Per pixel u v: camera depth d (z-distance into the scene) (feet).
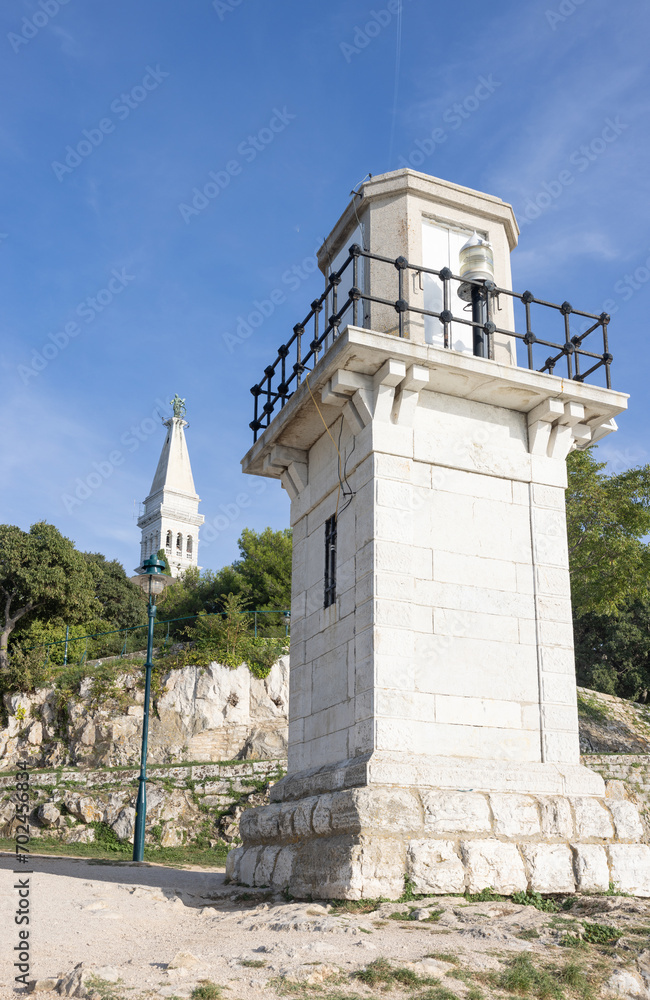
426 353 36.50
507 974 20.92
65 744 104.68
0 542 141.28
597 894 32.14
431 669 35.17
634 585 101.35
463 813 31.94
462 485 38.42
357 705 35.09
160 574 69.05
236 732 103.76
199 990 18.65
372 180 43.73
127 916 28.89
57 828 78.23
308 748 39.70
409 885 29.99
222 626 112.88
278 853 35.76
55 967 21.15
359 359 36.47
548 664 37.50
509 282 45.19
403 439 37.42
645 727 107.34
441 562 36.91
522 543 38.93
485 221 45.06
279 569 143.13
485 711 35.63
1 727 107.14
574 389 39.58
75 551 149.89
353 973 20.42
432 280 42.78
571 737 36.81
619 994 20.83
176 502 417.49
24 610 140.67
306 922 26.23
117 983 19.34
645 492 100.12
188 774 83.92
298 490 45.80
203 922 28.84
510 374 38.14
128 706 105.19
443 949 22.84
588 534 98.43
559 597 38.75
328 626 39.34
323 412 40.81
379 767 32.14
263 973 20.43
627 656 150.30
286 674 108.88
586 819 33.88
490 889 30.91
